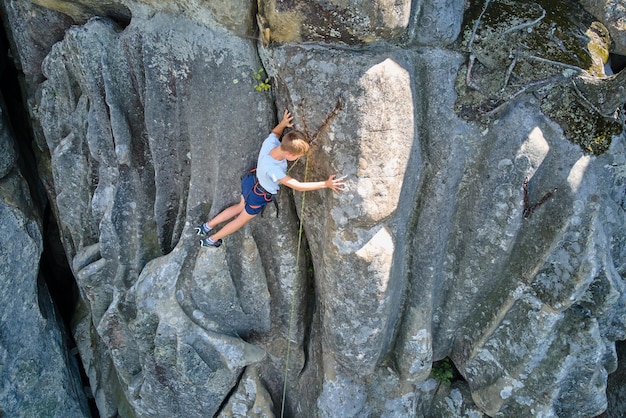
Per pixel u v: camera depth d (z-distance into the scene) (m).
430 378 7.61
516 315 6.53
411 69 5.38
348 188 5.46
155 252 7.07
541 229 6.02
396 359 7.05
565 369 6.51
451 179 5.86
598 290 6.18
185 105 5.93
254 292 6.67
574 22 5.83
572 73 5.53
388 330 6.71
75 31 5.97
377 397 7.26
